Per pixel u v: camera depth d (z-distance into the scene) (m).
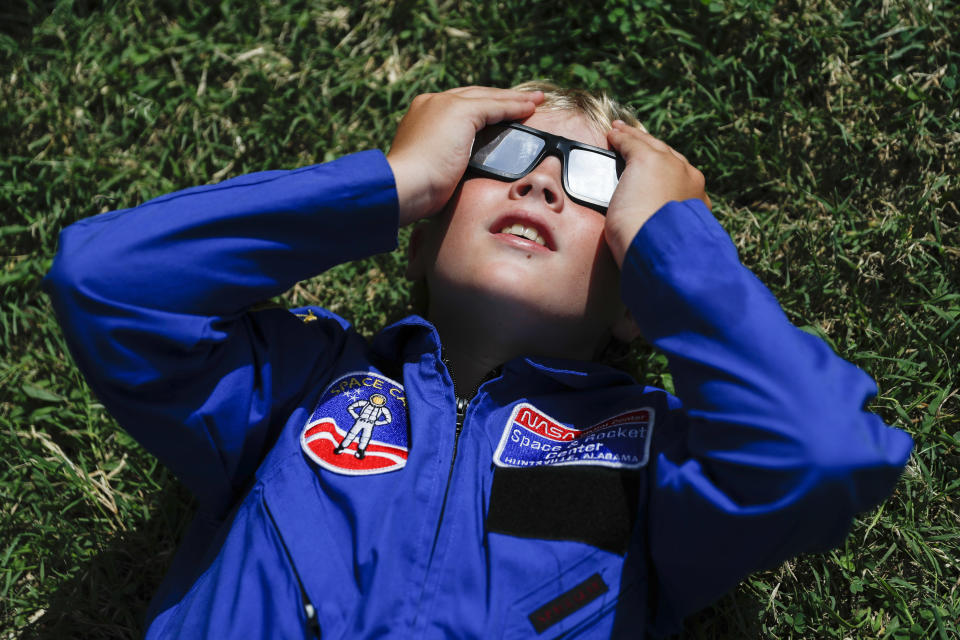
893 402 2.38
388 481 1.76
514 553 1.68
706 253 1.60
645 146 1.99
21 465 2.51
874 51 2.73
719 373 1.52
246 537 1.74
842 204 2.60
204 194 1.69
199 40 2.99
